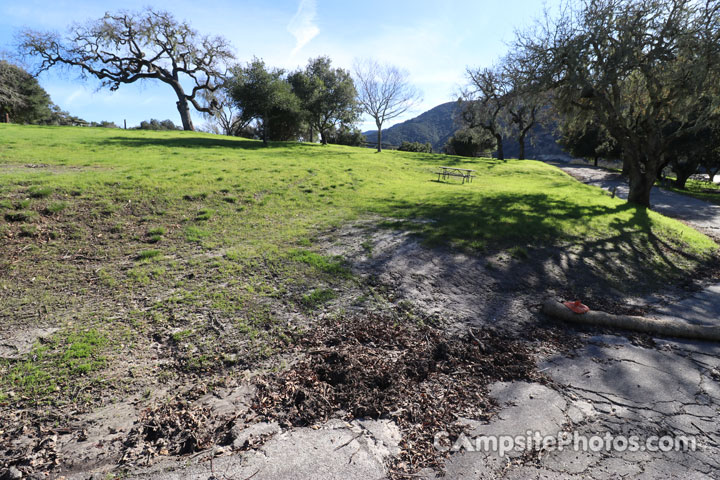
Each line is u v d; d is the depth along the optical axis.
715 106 11.42
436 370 3.99
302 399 3.36
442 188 14.88
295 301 5.14
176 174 11.74
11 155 12.92
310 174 14.83
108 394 3.27
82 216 7.50
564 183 21.62
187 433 2.87
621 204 13.81
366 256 6.82
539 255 7.66
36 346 3.82
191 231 7.55
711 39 10.90
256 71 25.03
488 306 5.56
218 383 3.52
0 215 6.82
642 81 13.72
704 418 3.38
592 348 4.63
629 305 6.16
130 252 6.39
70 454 2.63
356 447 2.84
